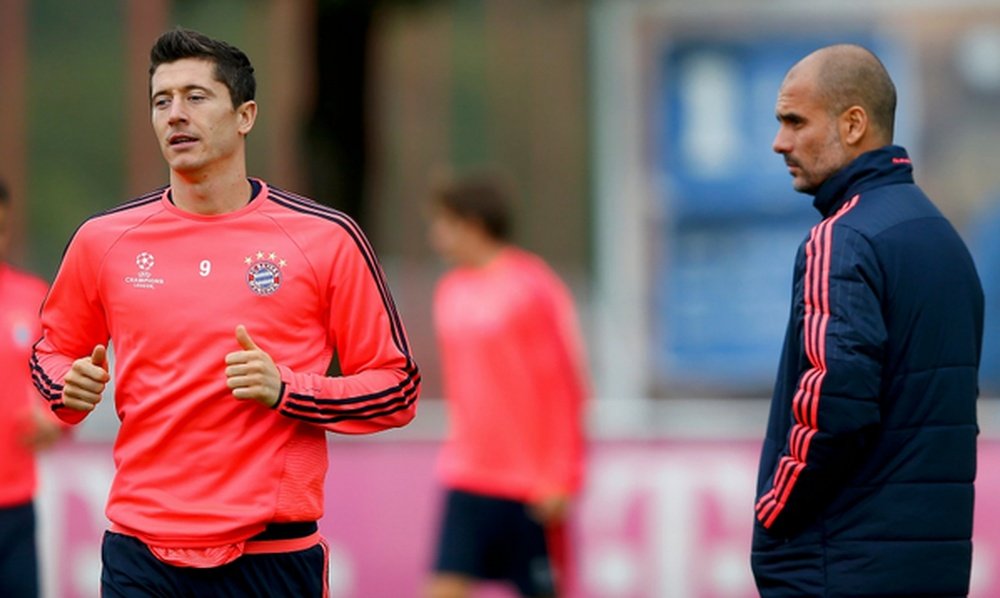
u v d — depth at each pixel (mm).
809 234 15430
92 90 38594
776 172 37750
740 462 29953
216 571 15125
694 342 38031
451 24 38719
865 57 15703
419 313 39938
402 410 15578
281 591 15320
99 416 33844
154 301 15047
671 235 38156
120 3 38500
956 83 37375
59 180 38656
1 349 22953
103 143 38656
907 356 15047
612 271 38312
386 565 30000
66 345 15727
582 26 38438
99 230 15336
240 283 15086
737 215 37906
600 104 38344
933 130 37469
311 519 15430
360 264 15414
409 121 38906
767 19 37594
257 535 15125
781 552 15391
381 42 36719
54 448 29344
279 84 37844
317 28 34844
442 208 26469
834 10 37469
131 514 15125
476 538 26234
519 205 38656
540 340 25875
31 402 23156
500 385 25984
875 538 15008
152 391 15062
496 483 26031
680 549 29859
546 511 25797
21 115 38531
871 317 14766
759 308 37906
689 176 38031
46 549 29203
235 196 15289
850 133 15625
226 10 37875
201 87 14891
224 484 15008
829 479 14875
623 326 38219
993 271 37344
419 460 30172
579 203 38531
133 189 38688
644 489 29969
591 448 30062
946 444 15117
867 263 14930
